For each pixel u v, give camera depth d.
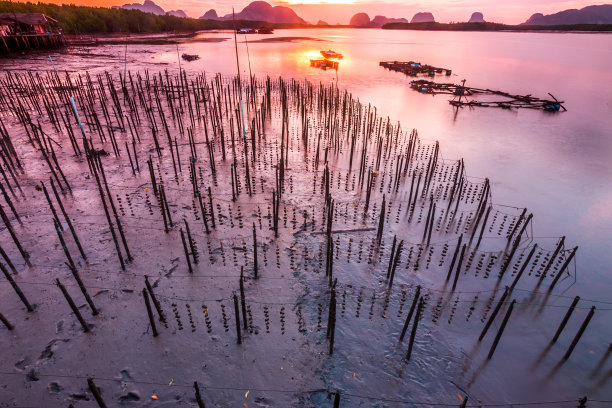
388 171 23.41
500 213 19.27
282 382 10.16
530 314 12.92
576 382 10.66
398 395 10.00
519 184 22.78
